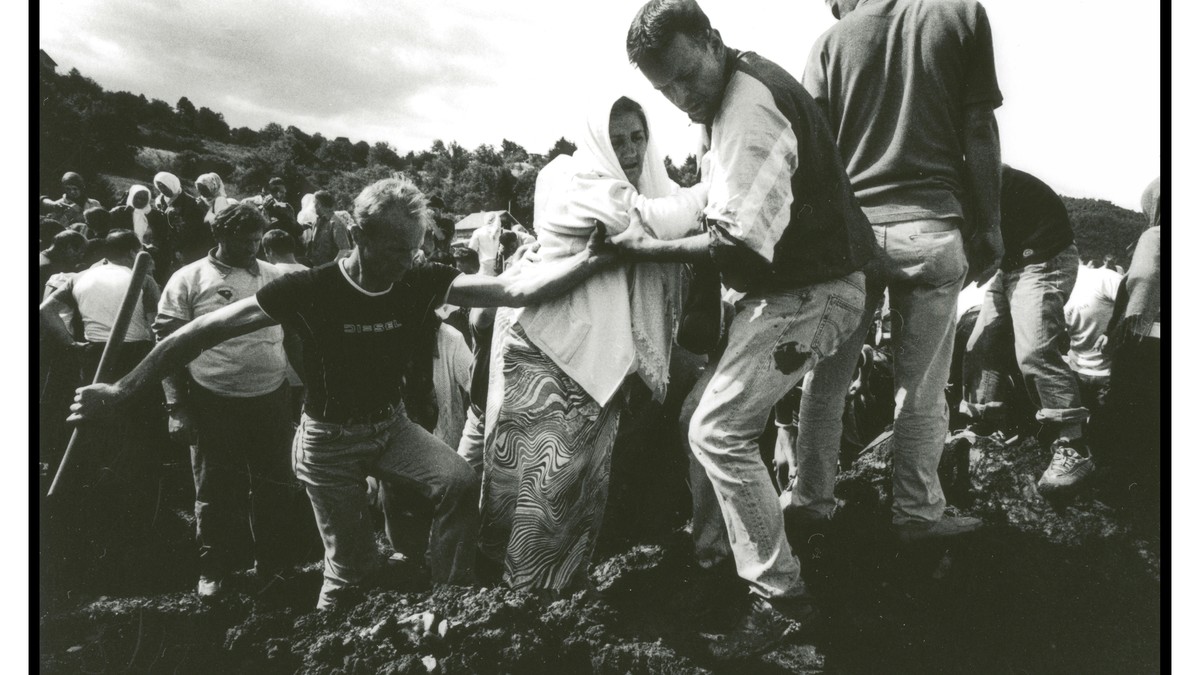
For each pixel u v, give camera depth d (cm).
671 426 314
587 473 281
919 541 311
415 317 268
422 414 286
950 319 294
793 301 254
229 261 298
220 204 328
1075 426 333
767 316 255
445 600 285
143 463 315
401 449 283
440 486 285
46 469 323
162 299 295
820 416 304
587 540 289
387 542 311
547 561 282
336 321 262
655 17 242
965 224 296
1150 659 300
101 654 294
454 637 275
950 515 332
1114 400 346
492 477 283
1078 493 331
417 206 256
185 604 302
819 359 259
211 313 270
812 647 270
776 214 240
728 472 260
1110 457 344
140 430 313
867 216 289
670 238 266
